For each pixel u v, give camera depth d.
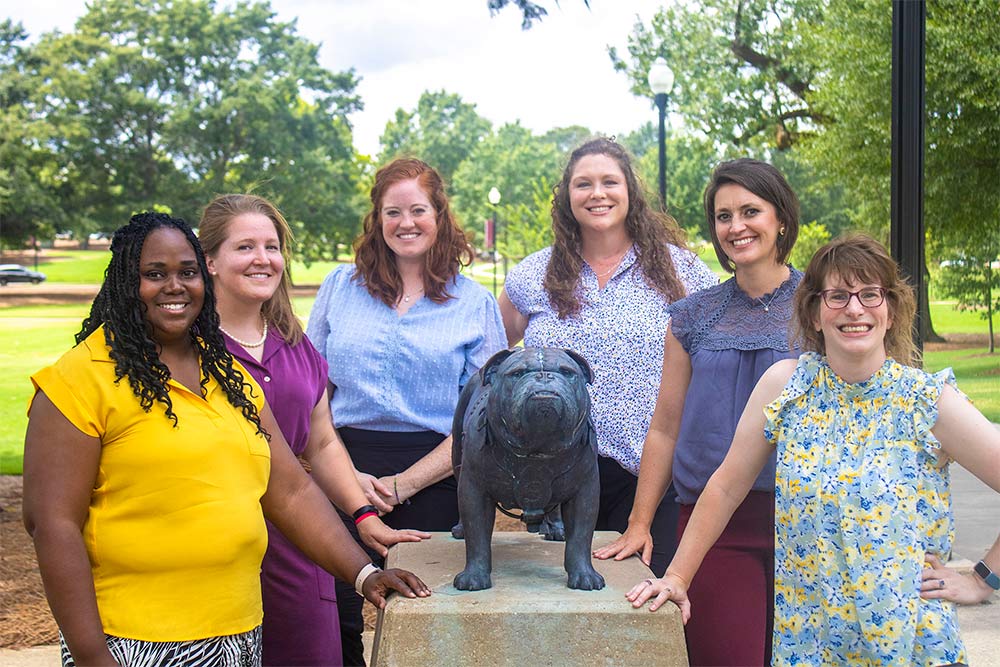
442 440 3.18
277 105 18.22
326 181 18.86
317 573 2.83
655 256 3.24
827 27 12.59
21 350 12.25
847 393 2.10
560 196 3.31
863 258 2.04
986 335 9.44
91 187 17.77
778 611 2.18
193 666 2.01
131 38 17.81
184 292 2.04
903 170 4.36
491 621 2.14
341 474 2.93
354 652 3.31
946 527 2.04
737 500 2.32
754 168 2.67
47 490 1.91
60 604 1.88
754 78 13.95
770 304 2.71
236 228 2.69
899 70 4.38
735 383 2.66
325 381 2.94
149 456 1.96
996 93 9.07
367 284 3.21
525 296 3.35
